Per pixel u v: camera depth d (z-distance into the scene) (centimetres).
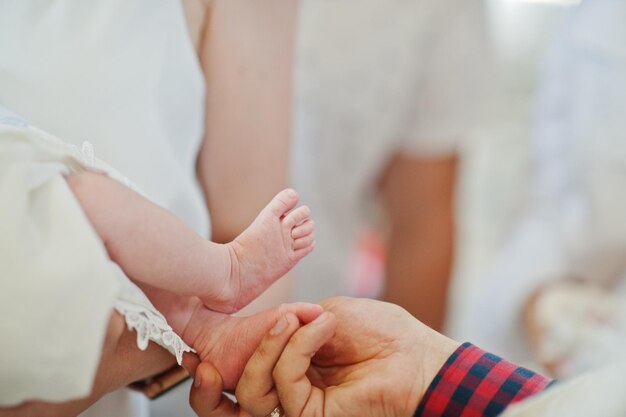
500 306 220
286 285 134
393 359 95
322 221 196
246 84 131
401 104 193
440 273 213
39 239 77
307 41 188
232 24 129
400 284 215
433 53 195
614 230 208
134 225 85
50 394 76
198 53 128
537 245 221
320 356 99
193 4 125
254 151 133
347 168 192
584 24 212
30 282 74
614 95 206
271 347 91
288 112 136
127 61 105
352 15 188
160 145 106
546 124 225
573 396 85
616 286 213
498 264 234
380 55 189
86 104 102
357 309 99
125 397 105
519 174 294
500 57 291
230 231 133
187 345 96
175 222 88
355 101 190
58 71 102
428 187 206
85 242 77
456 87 198
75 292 75
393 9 188
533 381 92
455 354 95
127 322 83
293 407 93
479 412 91
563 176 219
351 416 94
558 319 203
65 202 79
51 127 101
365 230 218
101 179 84
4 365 74
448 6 191
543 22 296
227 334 96
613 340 190
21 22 104
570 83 216
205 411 97
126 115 104
